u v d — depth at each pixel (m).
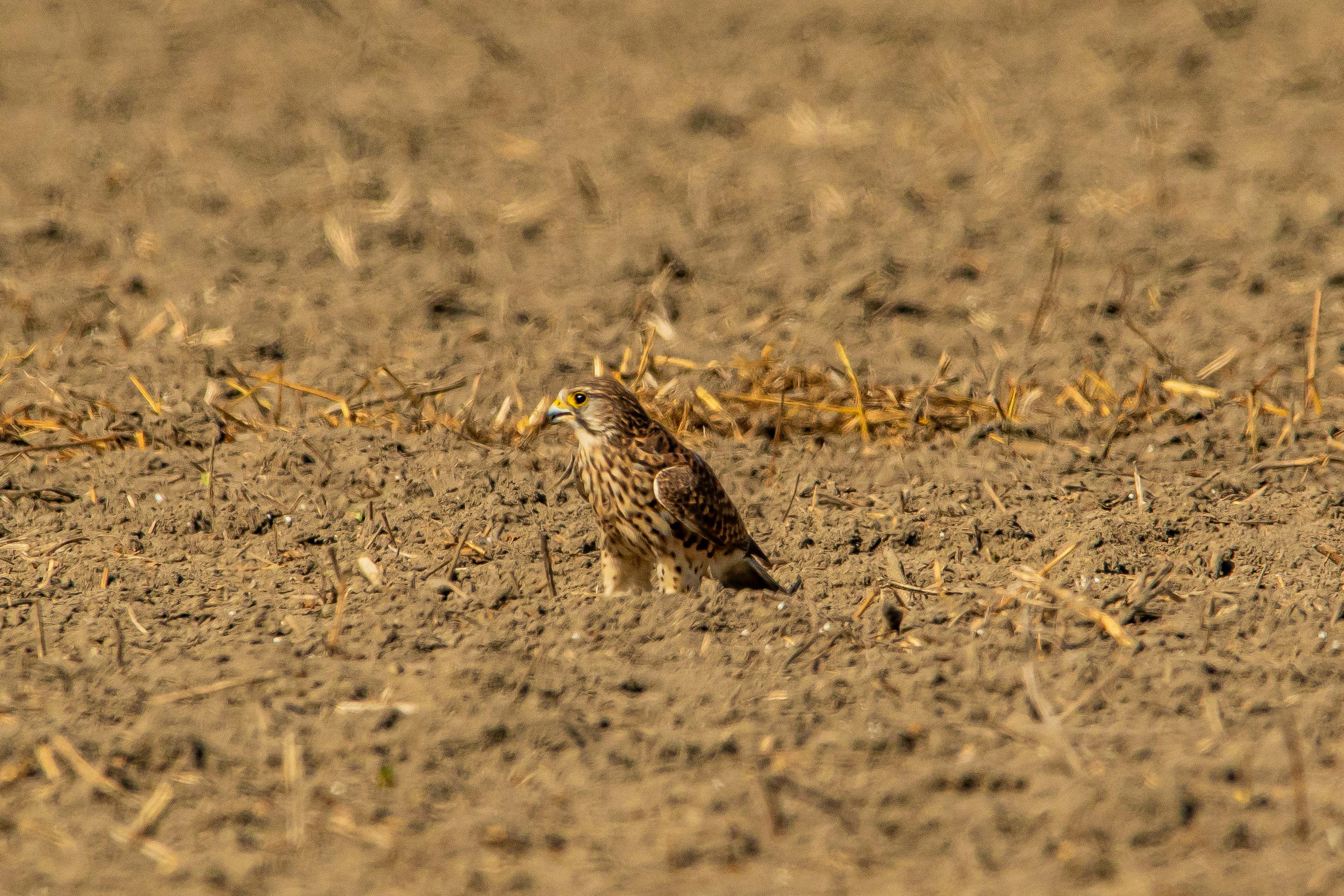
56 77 34.19
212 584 13.12
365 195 26.86
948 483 15.84
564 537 14.55
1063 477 16.17
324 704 10.50
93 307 21.38
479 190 27.59
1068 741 9.97
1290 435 17.00
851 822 9.09
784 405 17.69
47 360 19.23
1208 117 31.53
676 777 9.65
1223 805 9.20
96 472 15.60
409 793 9.42
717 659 11.53
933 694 10.79
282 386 18.08
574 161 26.92
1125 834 8.88
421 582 13.12
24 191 26.55
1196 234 24.86
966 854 8.80
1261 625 12.12
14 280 22.41
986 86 33.81
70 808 9.14
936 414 17.84
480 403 18.20
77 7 40.66
